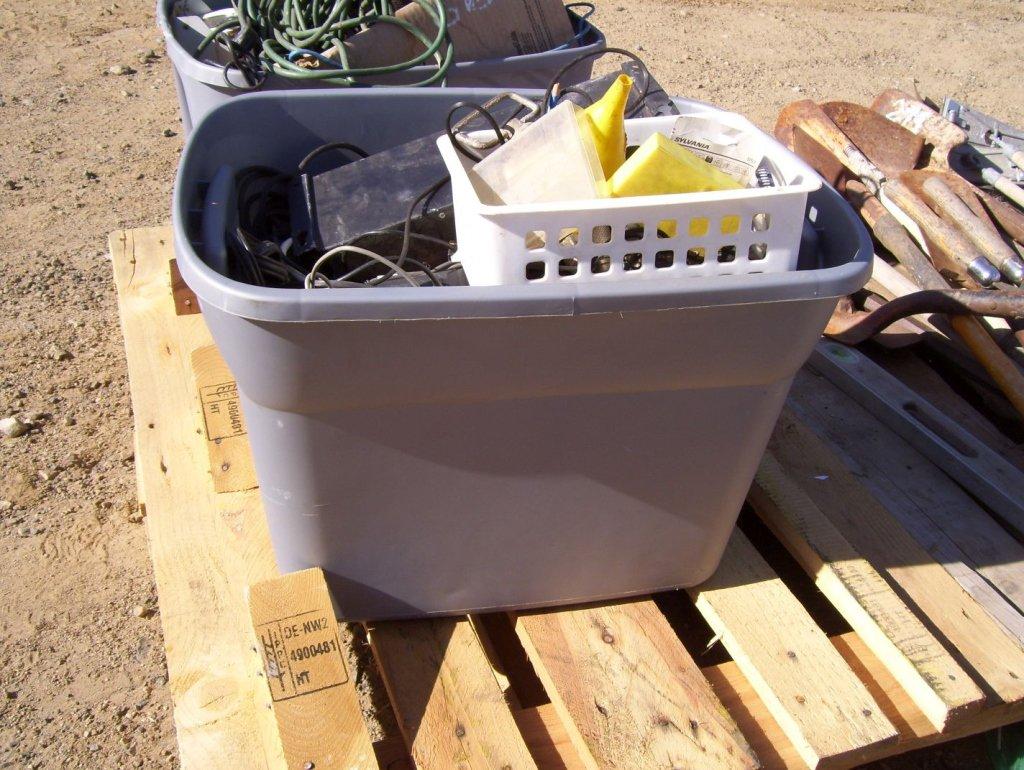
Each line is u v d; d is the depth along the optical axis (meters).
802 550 1.58
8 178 3.66
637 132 1.46
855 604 1.47
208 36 2.17
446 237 1.54
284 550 1.36
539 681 1.65
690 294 1.10
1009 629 1.54
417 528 1.31
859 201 2.53
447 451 1.22
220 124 1.61
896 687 1.42
